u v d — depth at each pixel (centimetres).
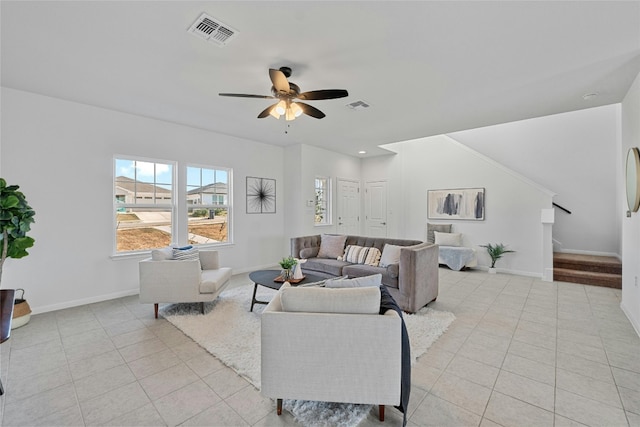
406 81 294
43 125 334
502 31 211
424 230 669
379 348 160
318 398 165
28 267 326
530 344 258
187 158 460
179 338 269
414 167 682
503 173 562
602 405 179
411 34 214
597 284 453
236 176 529
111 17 194
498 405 179
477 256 591
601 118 554
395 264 353
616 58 249
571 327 294
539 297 394
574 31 210
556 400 184
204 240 491
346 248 446
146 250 419
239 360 229
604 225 553
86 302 364
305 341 163
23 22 198
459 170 619
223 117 414
